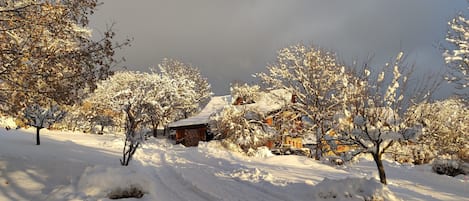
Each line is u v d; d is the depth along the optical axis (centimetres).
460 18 1574
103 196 868
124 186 902
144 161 1788
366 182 920
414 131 1098
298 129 2808
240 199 895
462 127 1820
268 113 3089
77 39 1052
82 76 1047
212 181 1133
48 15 956
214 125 3209
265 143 2889
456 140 1856
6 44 940
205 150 2412
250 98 3475
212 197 926
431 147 1457
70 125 4488
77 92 1077
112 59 1071
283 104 2758
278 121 2859
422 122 1170
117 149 2420
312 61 2627
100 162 1556
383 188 899
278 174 1355
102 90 5216
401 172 1662
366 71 1252
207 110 4875
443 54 1523
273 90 2867
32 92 974
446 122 1496
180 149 2706
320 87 2538
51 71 985
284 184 1062
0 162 1195
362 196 866
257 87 3431
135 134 1474
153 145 3131
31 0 943
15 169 1124
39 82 995
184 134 4559
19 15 931
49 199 847
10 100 962
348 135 1150
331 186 902
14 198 859
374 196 863
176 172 1338
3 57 901
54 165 1248
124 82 5534
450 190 1223
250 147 2689
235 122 2894
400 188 1173
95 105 4803
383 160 2200
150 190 941
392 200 873
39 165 1223
